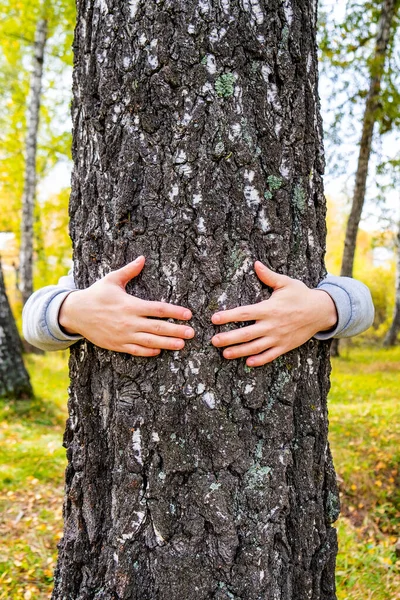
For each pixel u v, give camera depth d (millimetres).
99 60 1272
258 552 1229
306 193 1337
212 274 1207
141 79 1206
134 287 1248
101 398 1338
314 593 1373
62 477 3742
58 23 9109
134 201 1232
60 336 1308
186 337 1189
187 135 1189
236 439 1225
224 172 1206
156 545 1229
